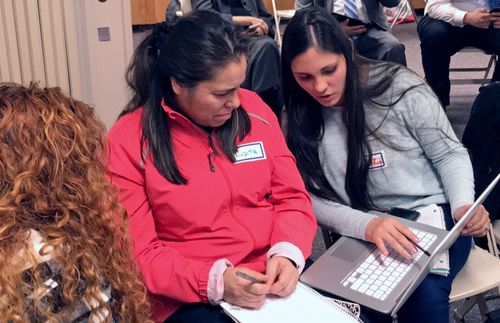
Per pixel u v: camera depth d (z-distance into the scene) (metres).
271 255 1.59
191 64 1.47
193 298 1.50
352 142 1.86
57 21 2.61
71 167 1.01
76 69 2.69
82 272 0.99
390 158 1.88
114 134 1.57
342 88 1.81
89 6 2.62
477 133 2.09
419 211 1.85
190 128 1.59
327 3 3.46
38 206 0.97
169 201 1.56
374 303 1.49
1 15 2.56
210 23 1.49
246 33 1.64
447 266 1.69
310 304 1.47
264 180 1.68
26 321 0.91
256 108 1.74
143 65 1.60
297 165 1.92
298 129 1.90
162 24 1.61
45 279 0.95
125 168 1.54
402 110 1.86
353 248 1.73
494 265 1.83
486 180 2.09
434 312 1.67
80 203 1.01
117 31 2.68
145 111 1.57
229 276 1.46
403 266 1.62
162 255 1.53
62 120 1.01
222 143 1.62
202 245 1.60
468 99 4.41
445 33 3.83
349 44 1.80
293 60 1.77
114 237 1.07
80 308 0.98
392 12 4.77
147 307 1.15
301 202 1.74
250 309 1.45
